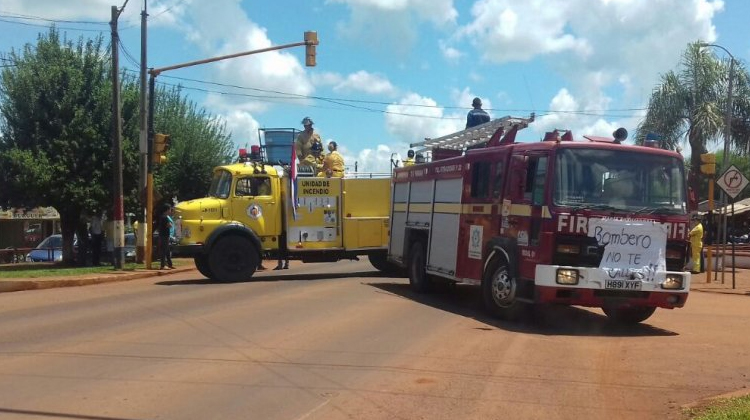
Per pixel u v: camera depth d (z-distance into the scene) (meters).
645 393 6.77
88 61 25.84
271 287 15.97
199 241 17.11
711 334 10.19
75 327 10.33
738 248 28.81
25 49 25.89
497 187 11.53
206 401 6.34
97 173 25.31
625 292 10.01
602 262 9.96
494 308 11.48
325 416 5.93
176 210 17.31
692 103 26.50
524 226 10.54
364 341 9.20
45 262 29.67
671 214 10.27
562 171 10.09
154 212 26.64
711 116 25.64
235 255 17.41
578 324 11.04
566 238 9.92
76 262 27.81
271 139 20.25
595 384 7.11
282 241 18.19
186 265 23.36
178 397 6.46
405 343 9.09
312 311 11.88
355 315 11.45
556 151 10.13
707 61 26.39
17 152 24.28
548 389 6.89
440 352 8.55
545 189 10.10
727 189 16.84
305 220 18.20
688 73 26.64
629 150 10.37
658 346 9.17
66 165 25.03
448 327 10.39
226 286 16.28
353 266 24.61
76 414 5.92
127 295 14.49
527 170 10.64
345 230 18.55
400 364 7.86
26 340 9.28
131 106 25.98
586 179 10.13
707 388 6.97
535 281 10.07
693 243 21.25
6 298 14.23
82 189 25.06
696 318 11.87
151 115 20.84
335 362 7.94
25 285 15.94
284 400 6.40
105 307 12.55
